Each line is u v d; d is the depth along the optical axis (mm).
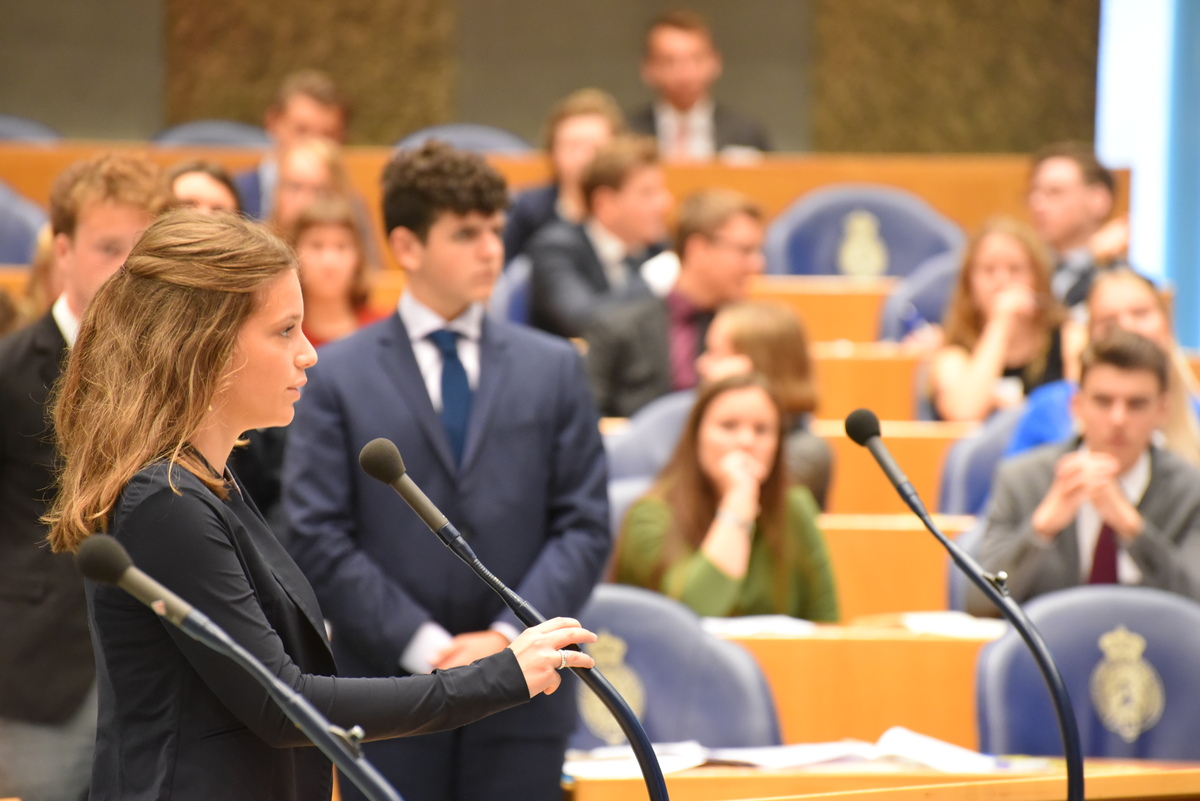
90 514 4398
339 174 14164
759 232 13055
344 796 6938
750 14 22812
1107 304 11336
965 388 12945
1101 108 22516
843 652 8555
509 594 4895
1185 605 8180
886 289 15164
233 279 4508
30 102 22516
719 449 9492
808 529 9648
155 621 4375
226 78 22594
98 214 6539
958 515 11547
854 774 6773
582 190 14719
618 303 13633
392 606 6918
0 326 10219
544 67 22953
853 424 5871
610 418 12852
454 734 6930
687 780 6699
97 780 4504
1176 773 6438
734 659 8008
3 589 6504
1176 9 21781
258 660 3967
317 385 7254
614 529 10414
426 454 7191
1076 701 8039
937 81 22719
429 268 7422
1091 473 9156
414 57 22766
